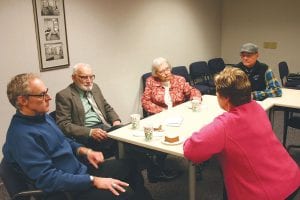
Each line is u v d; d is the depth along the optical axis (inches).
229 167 56.9
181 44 207.6
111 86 159.5
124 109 169.8
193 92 127.3
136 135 85.0
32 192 62.4
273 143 57.6
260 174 54.6
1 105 115.0
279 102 115.1
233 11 247.0
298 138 151.6
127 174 79.8
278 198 54.3
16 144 62.9
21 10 116.6
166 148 75.2
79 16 138.2
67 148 73.0
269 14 233.1
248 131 55.0
